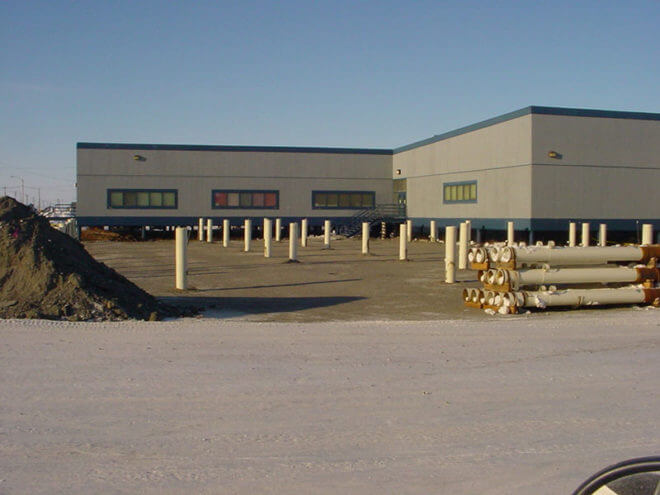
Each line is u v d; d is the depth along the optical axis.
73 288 13.71
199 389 8.34
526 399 8.19
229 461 6.09
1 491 5.37
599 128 40.03
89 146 55.38
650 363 10.17
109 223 55.66
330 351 10.59
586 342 11.75
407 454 6.34
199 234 54.03
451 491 5.53
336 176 58.66
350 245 45.44
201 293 19.03
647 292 16.53
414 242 49.38
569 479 5.80
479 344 11.43
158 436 6.70
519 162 40.00
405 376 9.16
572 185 39.62
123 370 9.16
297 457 6.21
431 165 51.50
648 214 41.19
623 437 6.89
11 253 14.43
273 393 8.23
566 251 16.27
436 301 17.61
